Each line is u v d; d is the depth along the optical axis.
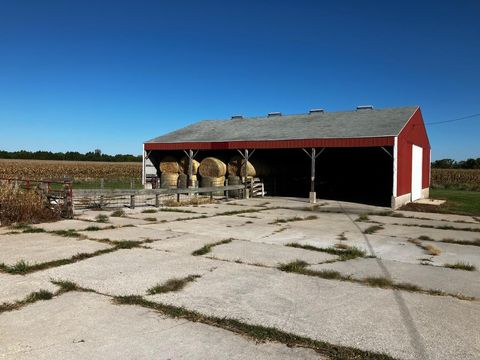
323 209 16.95
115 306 5.07
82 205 15.66
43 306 5.04
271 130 22.77
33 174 44.09
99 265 6.98
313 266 7.18
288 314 4.89
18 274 6.36
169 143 23.62
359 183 28.05
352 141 18.14
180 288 5.81
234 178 22.17
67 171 48.84
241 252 8.20
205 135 24.03
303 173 28.81
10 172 44.81
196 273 6.59
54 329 4.37
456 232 11.49
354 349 3.99
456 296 5.68
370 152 25.84
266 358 3.78
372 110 23.64
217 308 5.05
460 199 22.94
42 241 8.89
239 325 4.53
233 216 13.94
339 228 11.80
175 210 15.15
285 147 19.98
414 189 21.61
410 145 20.33
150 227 11.09
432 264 7.54
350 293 5.72
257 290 5.79
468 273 6.94
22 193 12.08
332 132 19.55
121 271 6.63
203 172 22.69
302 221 13.14
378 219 14.12
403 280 6.41
